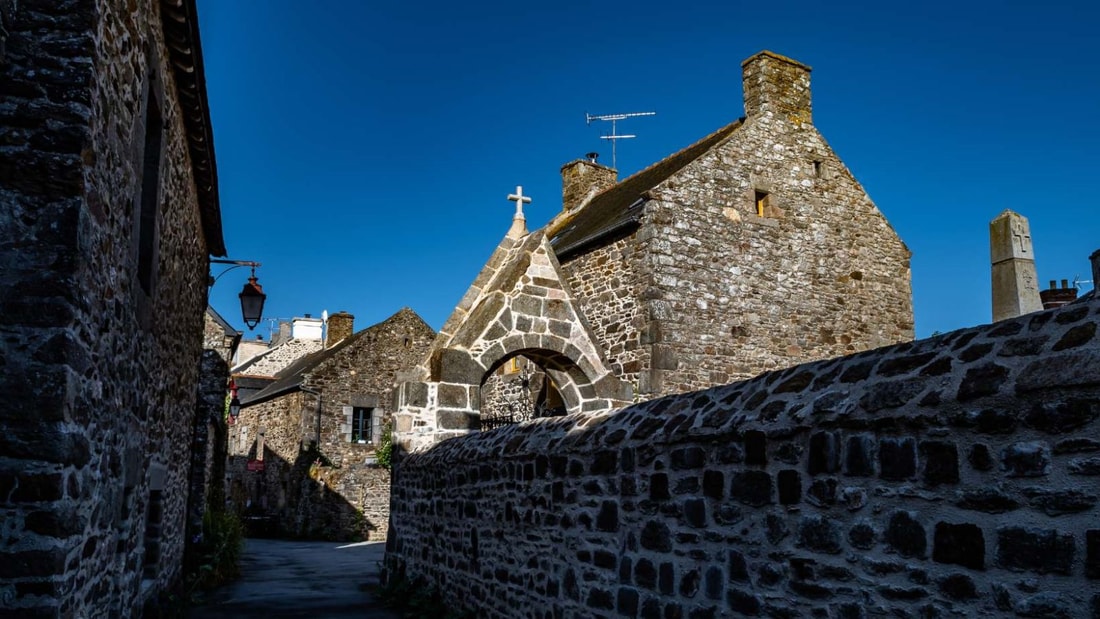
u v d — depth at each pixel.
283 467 25.73
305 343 37.28
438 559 8.31
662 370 13.41
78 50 3.62
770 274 15.10
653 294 13.71
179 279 7.88
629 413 5.14
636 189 17.03
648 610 4.53
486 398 18.97
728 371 14.15
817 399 3.51
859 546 3.21
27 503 3.29
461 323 9.94
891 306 16.61
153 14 5.16
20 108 3.53
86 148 3.60
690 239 14.27
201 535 11.95
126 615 5.82
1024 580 2.59
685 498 4.32
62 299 3.43
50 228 3.47
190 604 9.38
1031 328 2.78
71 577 3.59
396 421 9.90
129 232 4.73
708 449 4.17
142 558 6.66
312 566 14.05
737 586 3.86
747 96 16.45
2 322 3.36
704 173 14.73
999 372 2.76
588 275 15.39
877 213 16.94
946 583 2.85
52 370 3.37
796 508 3.55
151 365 6.25
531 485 6.17
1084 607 2.42
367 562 14.87
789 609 3.53
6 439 3.29
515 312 9.84
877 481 3.16
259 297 12.30
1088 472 2.45
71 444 3.48
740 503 3.90
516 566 6.33
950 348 3.05
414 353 26.38
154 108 5.71
